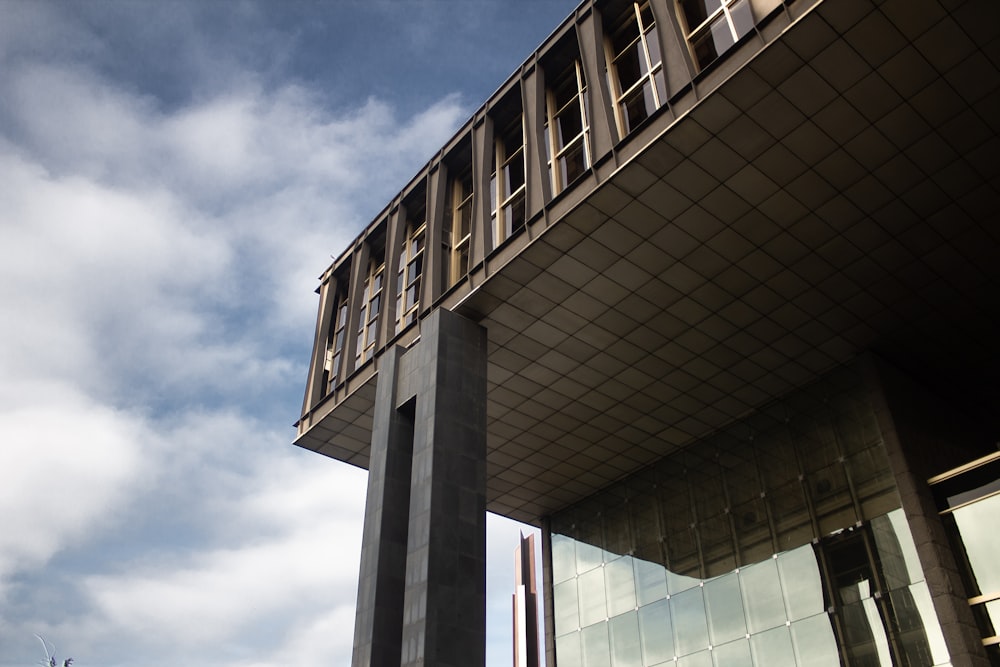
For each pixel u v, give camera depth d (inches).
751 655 1037.2
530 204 963.3
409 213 1295.5
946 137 781.3
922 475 968.9
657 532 1255.5
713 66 776.3
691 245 905.5
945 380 1116.5
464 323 1020.5
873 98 747.4
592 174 879.1
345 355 1255.5
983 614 847.1
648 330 1032.8
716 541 1159.6
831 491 1046.4
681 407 1181.7
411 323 1121.4
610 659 1224.2
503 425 1226.6
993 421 1181.1
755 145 792.9
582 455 1299.2
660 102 876.0
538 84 1037.8
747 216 868.6
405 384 1049.5
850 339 1048.2
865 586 955.3
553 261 929.5
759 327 1026.7
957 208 857.5
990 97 740.7
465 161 1201.4
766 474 1138.0
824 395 1110.4
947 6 671.8
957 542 900.6
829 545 1016.2
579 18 999.6
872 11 680.4
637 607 1223.5
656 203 854.5
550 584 1395.2
